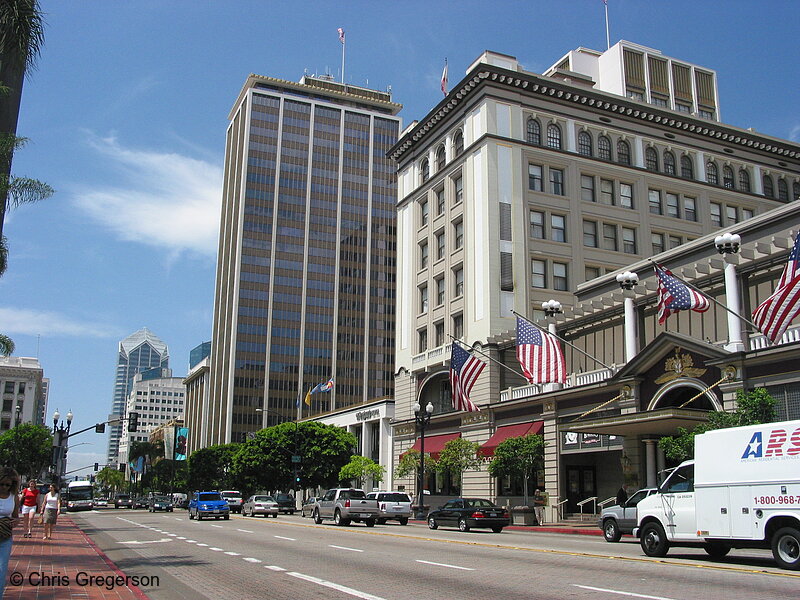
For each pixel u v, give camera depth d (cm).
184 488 13462
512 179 5162
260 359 13288
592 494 4056
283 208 14000
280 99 14475
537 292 5066
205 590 1289
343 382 13688
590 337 4150
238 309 13338
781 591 1251
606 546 2308
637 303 3781
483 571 1564
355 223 14462
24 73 1856
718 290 3369
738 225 3553
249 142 14062
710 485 1788
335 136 14712
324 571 1573
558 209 5278
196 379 17600
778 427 1662
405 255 6072
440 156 5812
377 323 14212
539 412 4216
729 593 1227
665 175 5725
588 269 5306
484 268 4981
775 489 1639
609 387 3653
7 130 2684
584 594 1222
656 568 1625
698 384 3166
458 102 5566
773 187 6231
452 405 5131
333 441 6931
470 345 4978
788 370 2808
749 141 6119
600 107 5625
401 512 3881
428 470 4922
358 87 15475
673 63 6781
